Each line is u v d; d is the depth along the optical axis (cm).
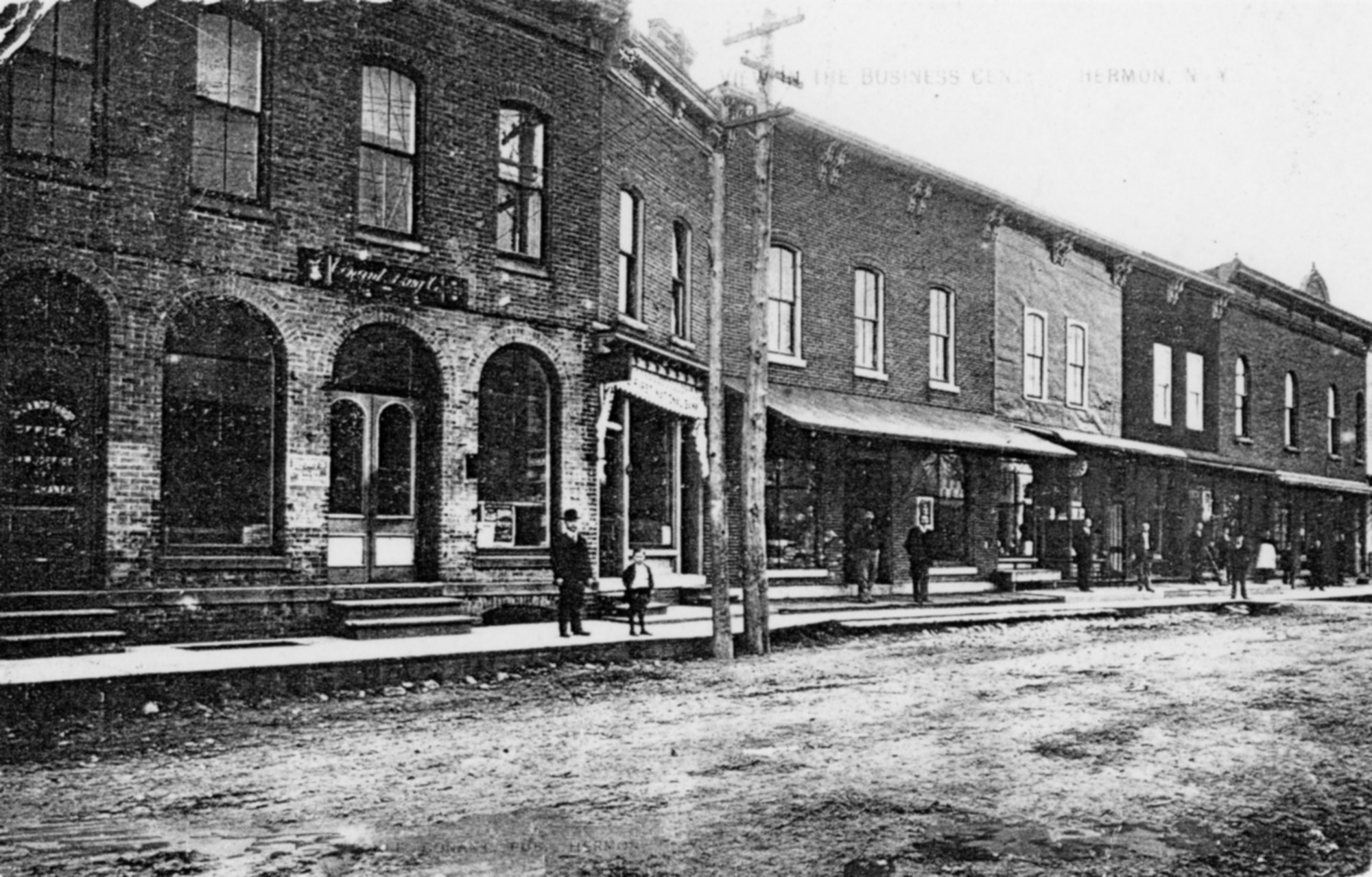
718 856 650
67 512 1350
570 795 780
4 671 1090
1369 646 1855
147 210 1398
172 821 710
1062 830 730
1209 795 835
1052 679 1409
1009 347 2952
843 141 2470
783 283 2425
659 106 2125
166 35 1420
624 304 2066
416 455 1695
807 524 2414
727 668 1480
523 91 1820
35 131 1341
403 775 838
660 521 2184
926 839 695
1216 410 3716
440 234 1700
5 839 670
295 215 1533
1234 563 2900
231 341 1504
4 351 1310
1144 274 3444
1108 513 3253
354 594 1560
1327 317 4316
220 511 1482
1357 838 743
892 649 1730
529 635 1577
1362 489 4331
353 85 1600
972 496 2767
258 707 1125
